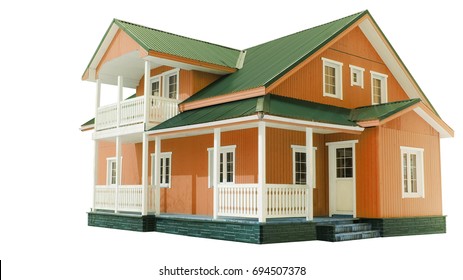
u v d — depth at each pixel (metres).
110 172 23.64
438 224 18.39
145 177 17.69
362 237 15.45
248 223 13.98
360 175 16.70
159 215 17.58
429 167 18.41
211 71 19.30
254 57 19.94
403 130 17.38
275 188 14.35
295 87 16.72
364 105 18.98
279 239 14.02
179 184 19.45
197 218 15.82
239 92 16.14
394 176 16.80
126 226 18.28
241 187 14.52
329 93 18.00
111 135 19.52
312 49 16.75
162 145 20.45
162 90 20.41
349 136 17.11
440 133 19.02
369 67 19.31
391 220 16.38
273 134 16.67
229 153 17.69
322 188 17.69
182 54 18.39
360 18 18.20
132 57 19.44
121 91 19.45
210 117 15.73
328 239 14.80
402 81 20.33
